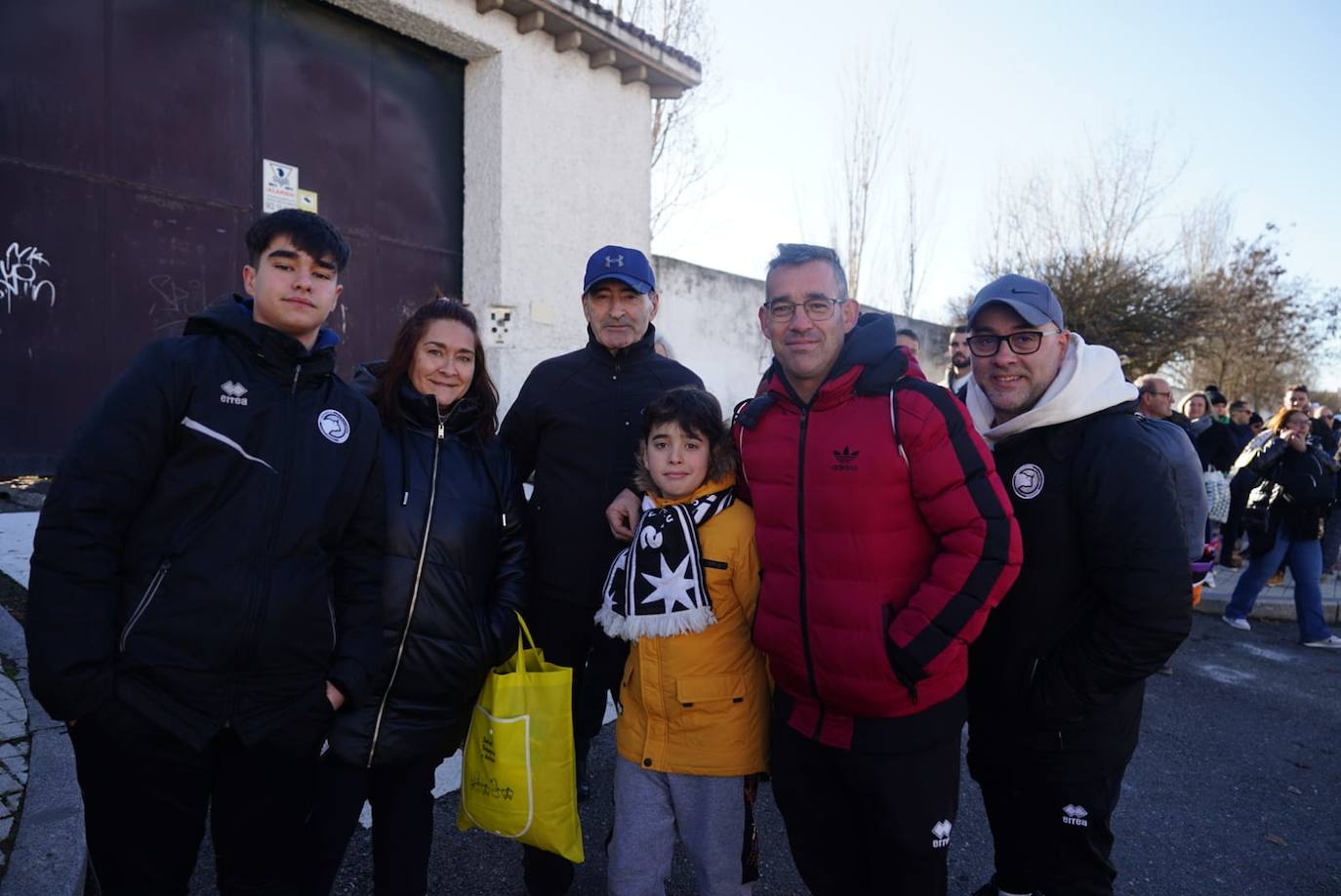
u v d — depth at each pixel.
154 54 5.47
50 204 5.08
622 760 2.27
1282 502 6.29
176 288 5.67
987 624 2.12
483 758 2.18
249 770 1.71
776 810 3.32
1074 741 2.05
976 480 1.84
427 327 2.21
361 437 1.87
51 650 1.46
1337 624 7.12
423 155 7.12
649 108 8.49
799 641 1.96
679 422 2.18
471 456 2.29
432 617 2.08
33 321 5.07
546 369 2.77
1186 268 25.70
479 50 7.06
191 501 1.61
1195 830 3.32
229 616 1.61
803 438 1.99
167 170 5.57
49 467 5.18
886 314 2.04
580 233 7.87
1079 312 20.12
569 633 2.68
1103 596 1.95
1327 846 3.23
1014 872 2.34
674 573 2.15
